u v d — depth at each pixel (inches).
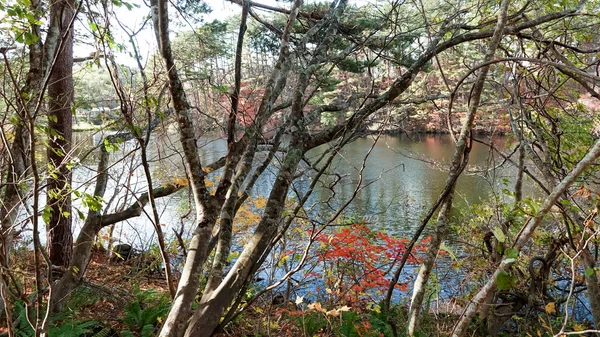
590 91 170.1
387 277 302.8
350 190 636.1
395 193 633.6
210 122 195.9
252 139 145.4
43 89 100.3
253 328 205.0
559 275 261.7
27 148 135.3
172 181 215.8
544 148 193.2
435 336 217.8
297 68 181.0
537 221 112.0
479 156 737.6
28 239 276.7
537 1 214.7
